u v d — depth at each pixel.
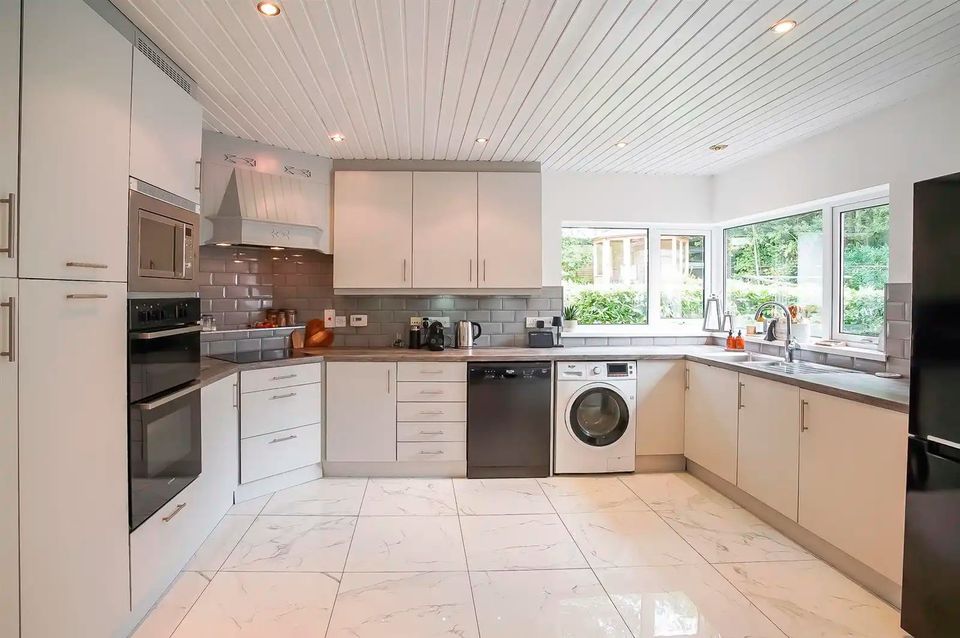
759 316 3.90
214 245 3.47
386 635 1.89
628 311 4.55
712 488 3.42
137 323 1.89
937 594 1.76
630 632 1.92
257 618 1.99
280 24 1.96
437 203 3.90
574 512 3.02
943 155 2.53
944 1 1.80
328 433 3.58
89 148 1.63
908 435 1.90
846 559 2.33
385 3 1.83
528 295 4.20
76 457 1.58
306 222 3.68
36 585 1.43
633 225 4.50
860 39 2.07
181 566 2.32
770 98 2.70
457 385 3.60
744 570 2.37
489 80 2.47
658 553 2.53
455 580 2.27
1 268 1.31
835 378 2.60
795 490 2.59
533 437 3.62
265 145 3.48
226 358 3.40
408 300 4.20
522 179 3.94
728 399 3.16
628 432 3.66
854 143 3.04
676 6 1.84
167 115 2.12
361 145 3.54
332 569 2.36
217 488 2.78
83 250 1.60
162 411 2.08
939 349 1.77
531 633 1.91
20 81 1.36
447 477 3.63
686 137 3.37
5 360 1.33
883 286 3.11
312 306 4.12
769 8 1.85
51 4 1.46
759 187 3.85
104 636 1.72
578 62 2.28
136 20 1.92
